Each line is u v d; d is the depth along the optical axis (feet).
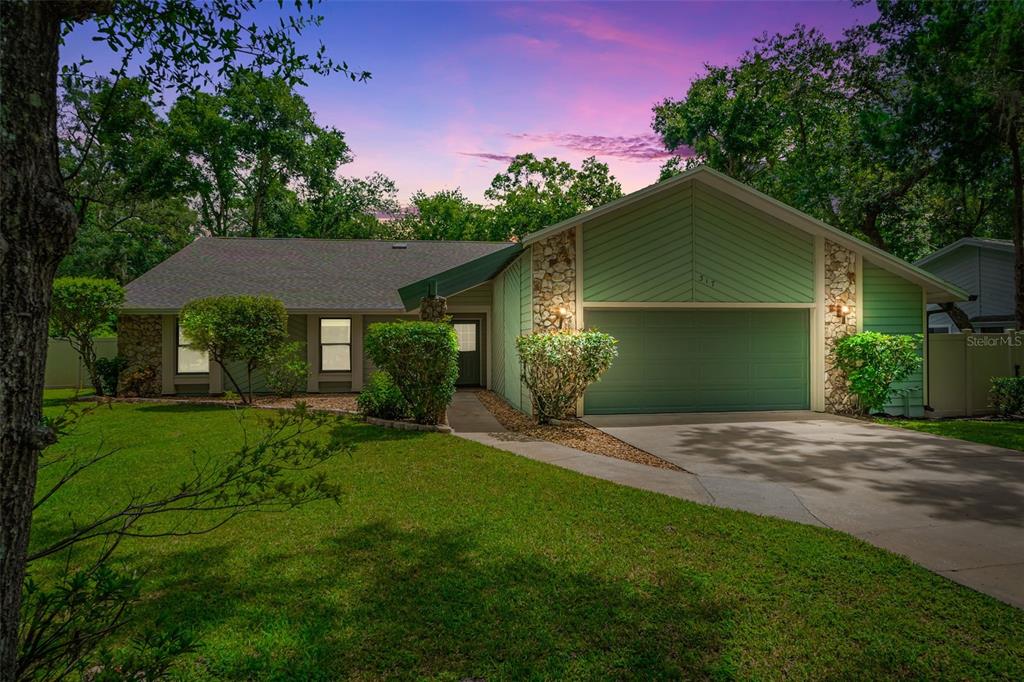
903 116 56.85
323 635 11.14
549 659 10.37
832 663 10.28
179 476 23.20
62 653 6.95
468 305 61.57
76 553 15.21
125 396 52.85
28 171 5.32
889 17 67.10
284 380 53.88
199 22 11.67
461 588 13.19
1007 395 40.96
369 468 24.76
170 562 14.71
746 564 14.57
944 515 18.79
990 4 51.11
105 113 9.09
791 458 27.32
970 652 10.62
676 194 40.29
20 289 5.31
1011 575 14.07
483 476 23.40
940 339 42.24
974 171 56.95
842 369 41.98
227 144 92.27
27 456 5.48
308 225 122.72
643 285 39.93
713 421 37.88
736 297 41.09
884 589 13.16
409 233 146.41
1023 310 52.80
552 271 39.01
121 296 52.65
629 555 15.17
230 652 10.52
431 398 35.19
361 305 56.95
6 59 5.20
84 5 5.68
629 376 40.81
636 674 9.95
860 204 71.00
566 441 31.55
